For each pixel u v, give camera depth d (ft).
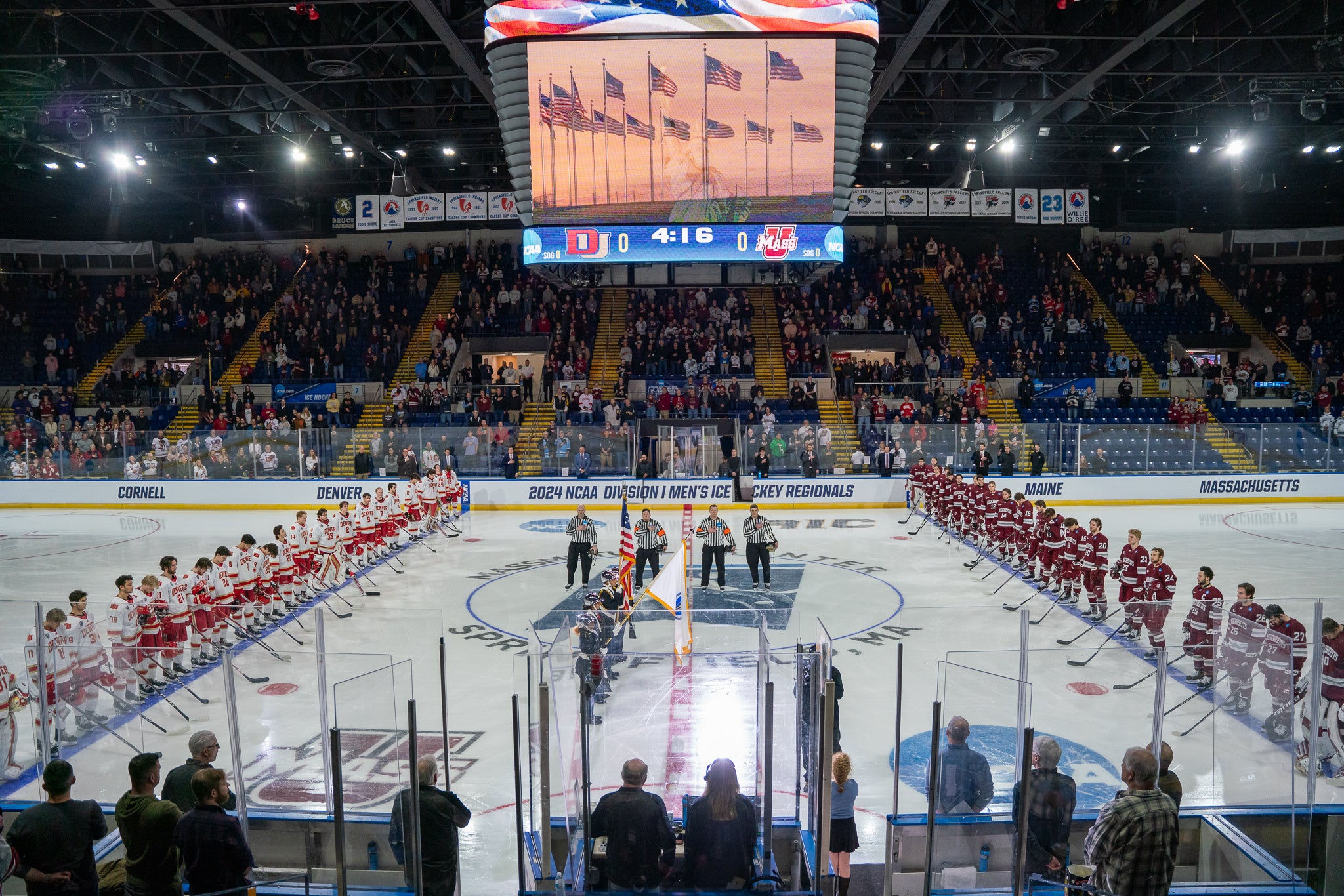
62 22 69.10
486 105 88.33
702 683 25.36
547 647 24.20
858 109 65.41
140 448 98.73
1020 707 23.81
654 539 58.59
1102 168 122.72
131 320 131.95
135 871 19.89
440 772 32.32
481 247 133.18
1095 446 96.22
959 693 24.53
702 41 63.31
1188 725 25.58
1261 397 117.19
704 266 92.27
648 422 102.83
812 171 65.51
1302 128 101.14
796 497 96.22
